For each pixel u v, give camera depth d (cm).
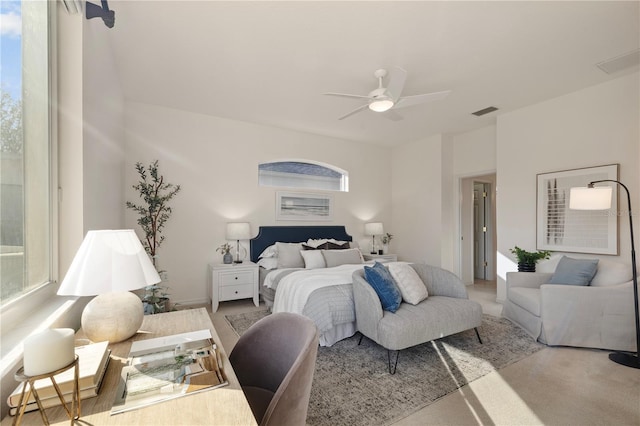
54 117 149
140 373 96
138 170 383
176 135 410
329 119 446
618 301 261
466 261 551
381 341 232
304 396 102
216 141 437
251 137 464
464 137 516
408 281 273
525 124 396
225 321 346
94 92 191
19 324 109
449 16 222
